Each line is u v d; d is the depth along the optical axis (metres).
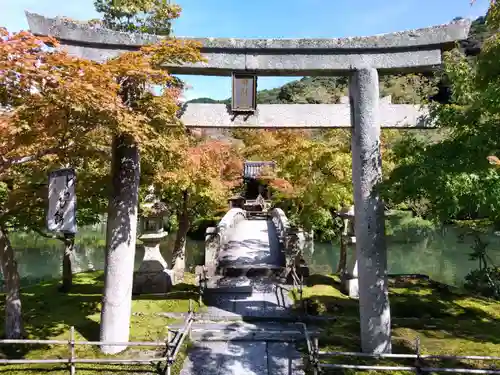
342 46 5.69
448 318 7.37
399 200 5.01
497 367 4.84
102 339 5.74
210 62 5.70
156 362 5.34
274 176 17.25
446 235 21.61
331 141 11.82
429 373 4.95
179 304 8.01
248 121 5.85
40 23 5.30
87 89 3.87
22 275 14.56
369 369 4.88
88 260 17.12
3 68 3.57
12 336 6.04
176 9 9.05
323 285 9.48
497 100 4.37
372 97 5.67
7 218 6.38
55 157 6.10
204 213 11.66
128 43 5.61
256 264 11.16
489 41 4.75
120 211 5.74
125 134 5.27
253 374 5.18
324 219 12.93
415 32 5.62
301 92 41.88
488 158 4.28
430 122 5.87
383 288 5.63
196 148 9.16
